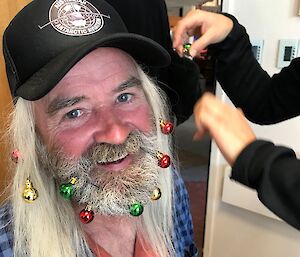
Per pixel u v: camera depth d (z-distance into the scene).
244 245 1.60
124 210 0.66
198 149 2.13
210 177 1.61
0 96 1.33
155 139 0.72
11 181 0.74
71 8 0.63
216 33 0.85
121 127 0.65
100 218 0.72
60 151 0.66
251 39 1.36
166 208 0.83
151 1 1.07
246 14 1.35
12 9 1.34
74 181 0.66
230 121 0.53
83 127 0.64
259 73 0.96
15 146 0.70
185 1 1.40
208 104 0.54
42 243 0.69
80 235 0.72
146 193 0.67
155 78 0.81
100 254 0.74
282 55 1.31
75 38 0.61
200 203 1.99
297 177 0.47
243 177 0.50
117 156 0.64
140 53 0.68
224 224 1.64
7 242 0.70
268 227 1.51
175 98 1.13
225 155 0.52
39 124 0.67
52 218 0.70
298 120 1.31
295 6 1.25
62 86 0.62
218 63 0.96
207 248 1.73
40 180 0.69
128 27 1.04
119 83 0.66
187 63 1.11
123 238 0.76
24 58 0.63
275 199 0.48
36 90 0.58
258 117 0.98
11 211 0.72
